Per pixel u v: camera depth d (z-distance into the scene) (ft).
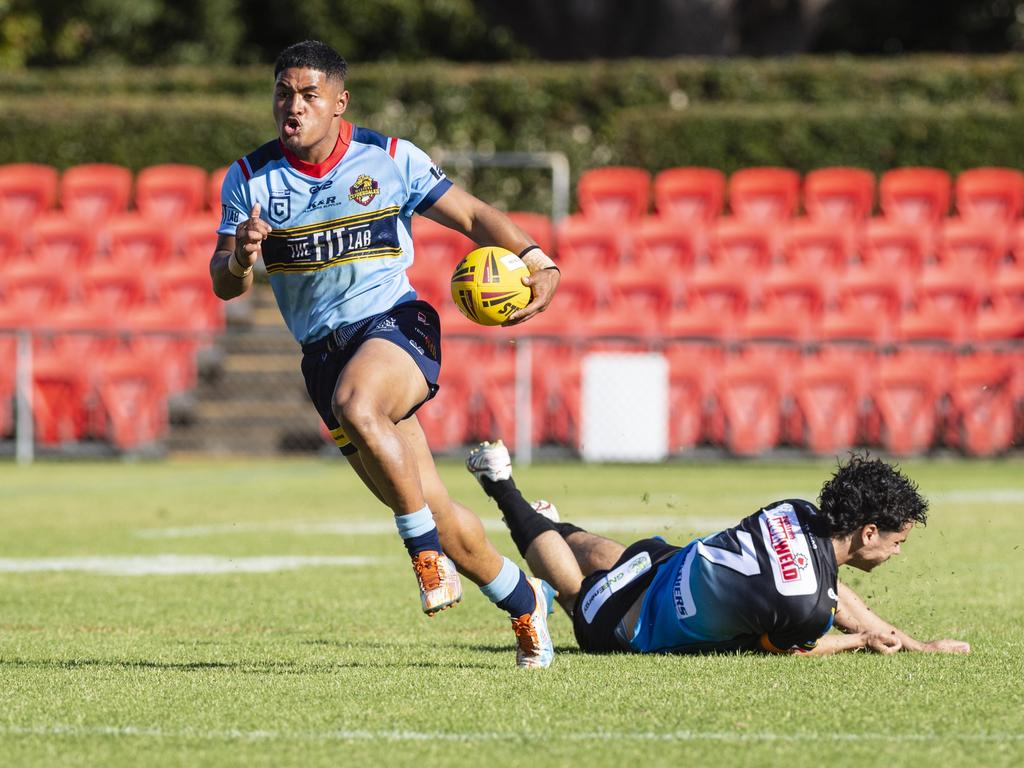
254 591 89.10
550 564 65.00
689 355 188.03
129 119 240.12
